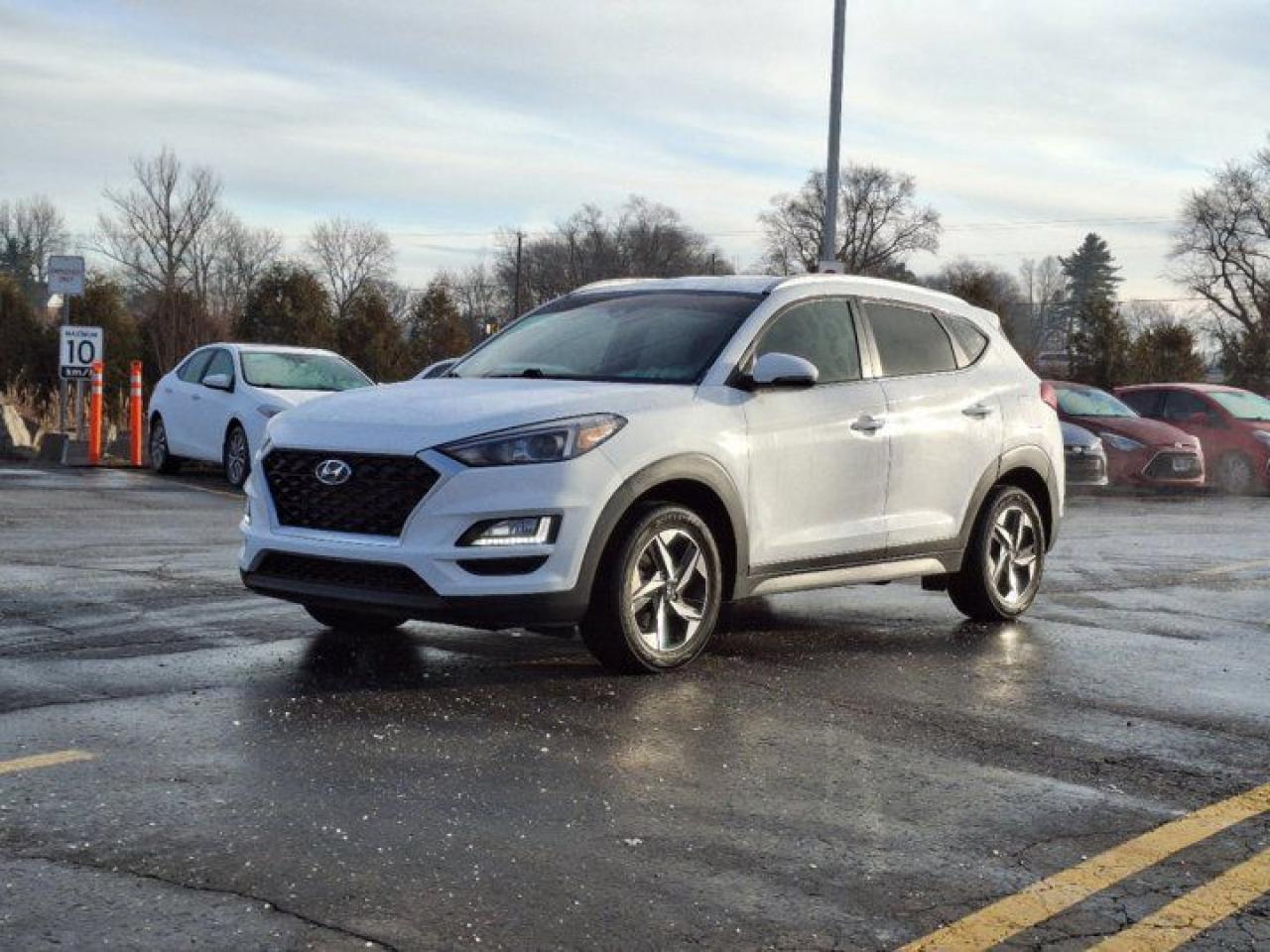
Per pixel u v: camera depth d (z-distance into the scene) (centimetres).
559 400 585
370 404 601
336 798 410
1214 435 2103
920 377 734
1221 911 348
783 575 651
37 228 9556
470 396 599
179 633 647
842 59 2248
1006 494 770
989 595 759
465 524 549
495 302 10550
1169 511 1655
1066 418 2059
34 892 331
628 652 583
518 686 564
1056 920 339
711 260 10856
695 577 609
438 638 662
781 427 644
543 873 357
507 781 434
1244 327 6856
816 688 582
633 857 371
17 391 3262
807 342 683
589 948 312
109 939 307
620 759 464
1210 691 604
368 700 531
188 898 331
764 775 452
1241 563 1091
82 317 3706
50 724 479
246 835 375
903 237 8581
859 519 686
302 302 4319
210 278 6588
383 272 9756
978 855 383
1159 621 794
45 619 673
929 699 570
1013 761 481
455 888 344
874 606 816
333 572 575
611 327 682
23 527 1062
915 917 338
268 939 310
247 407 1458
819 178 8631
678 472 595
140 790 409
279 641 637
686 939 319
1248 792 453
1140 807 432
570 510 560
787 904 342
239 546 966
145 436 2219
